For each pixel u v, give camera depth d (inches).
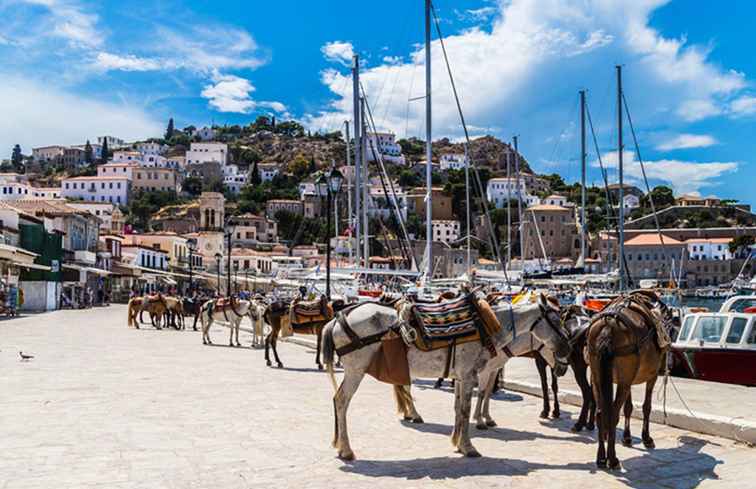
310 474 318.7
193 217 6860.2
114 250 3499.0
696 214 6437.0
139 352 897.5
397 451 366.0
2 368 680.4
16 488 286.7
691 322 676.1
